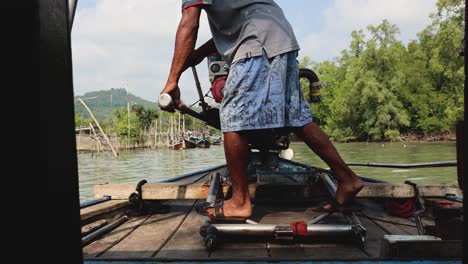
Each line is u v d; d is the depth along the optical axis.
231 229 1.84
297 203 2.79
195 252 1.80
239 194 1.99
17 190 0.57
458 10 43.28
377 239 1.96
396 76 51.62
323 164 21.25
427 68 51.97
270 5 2.03
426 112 50.78
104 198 2.73
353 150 37.78
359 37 58.25
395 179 15.80
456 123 0.91
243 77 1.90
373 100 51.16
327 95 62.66
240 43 1.96
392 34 52.12
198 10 1.97
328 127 58.56
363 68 53.00
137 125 75.38
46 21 0.58
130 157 39.94
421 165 2.76
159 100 2.03
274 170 2.85
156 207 2.77
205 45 2.50
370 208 2.79
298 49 2.02
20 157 0.56
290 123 2.01
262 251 1.77
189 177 4.58
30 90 0.56
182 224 2.41
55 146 0.60
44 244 0.58
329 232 1.80
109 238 2.11
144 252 1.82
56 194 0.60
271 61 1.93
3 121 0.56
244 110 1.90
